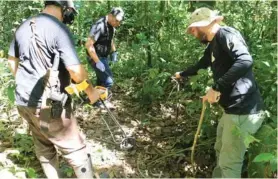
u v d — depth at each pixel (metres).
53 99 3.02
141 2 6.84
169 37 6.08
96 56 5.30
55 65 2.99
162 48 5.91
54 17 3.07
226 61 3.18
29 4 6.60
